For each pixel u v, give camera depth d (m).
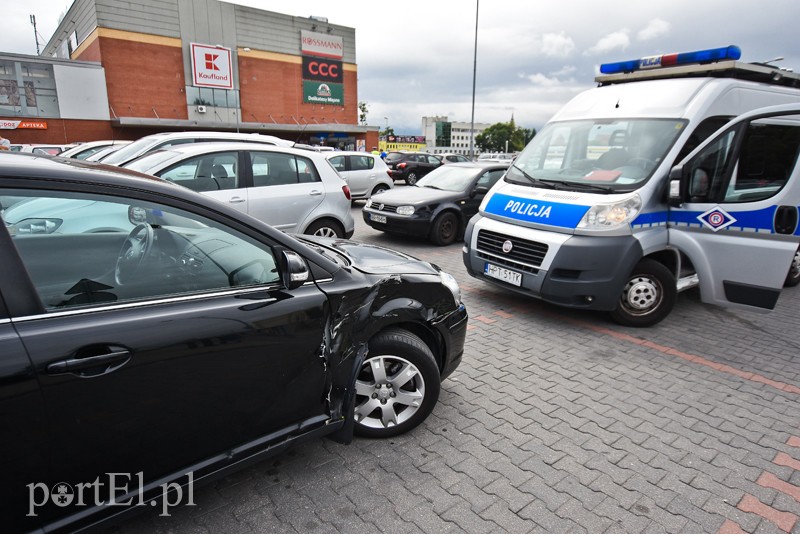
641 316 4.95
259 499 2.41
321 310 2.39
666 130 4.86
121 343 1.78
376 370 2.78
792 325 5.21
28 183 1.73
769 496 2.57
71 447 1.71
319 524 2.26
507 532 2.25
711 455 2.90
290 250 2.37
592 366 4.07
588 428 3.13
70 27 33.31
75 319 1.75
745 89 5.17
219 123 32.22
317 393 2.44
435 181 9.80
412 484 2.55
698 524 2.36
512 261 5.01
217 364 2.03
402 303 2.77
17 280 1.67
